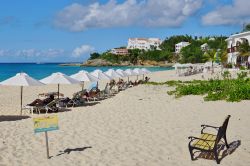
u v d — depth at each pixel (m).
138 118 14.68
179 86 27.05
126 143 10.66
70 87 36.09
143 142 10.75
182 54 142.50
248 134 11.30
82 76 22.58
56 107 17.59
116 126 13.12
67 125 13.38
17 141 10.90
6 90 32.00
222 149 9.71
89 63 164.00
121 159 9.12
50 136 11.59
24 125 13.51
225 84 23.03
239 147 9.87
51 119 8.99
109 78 26.84
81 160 9.05
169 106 17.70
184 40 186.00
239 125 12.62
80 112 16.78
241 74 36.00
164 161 8.91
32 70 93.56
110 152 9.75
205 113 15.32
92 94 22.31
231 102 17.92
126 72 34.66
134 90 26.22
